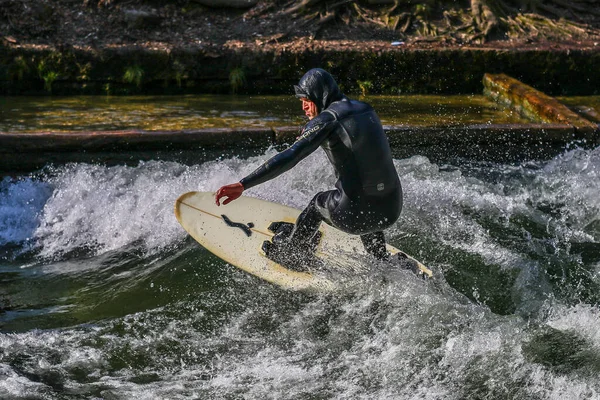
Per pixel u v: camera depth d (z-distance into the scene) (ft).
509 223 50.03
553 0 84.53
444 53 74.38
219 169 53.62
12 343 36.81
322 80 36.76
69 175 53.06
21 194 52.13
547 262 44.86
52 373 34.58
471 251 45.80
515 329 36.94
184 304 40.63
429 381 33.99
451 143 59.98
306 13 78.64
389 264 40.57
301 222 39.40
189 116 64.34
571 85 76.74
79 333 37.96
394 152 59.62
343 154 35.68
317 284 40.57
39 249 47.80
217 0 77.15
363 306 39.06
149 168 54.08
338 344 36.70
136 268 45.16
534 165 59.82
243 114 65.57
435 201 51.98
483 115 67.67
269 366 35.19
